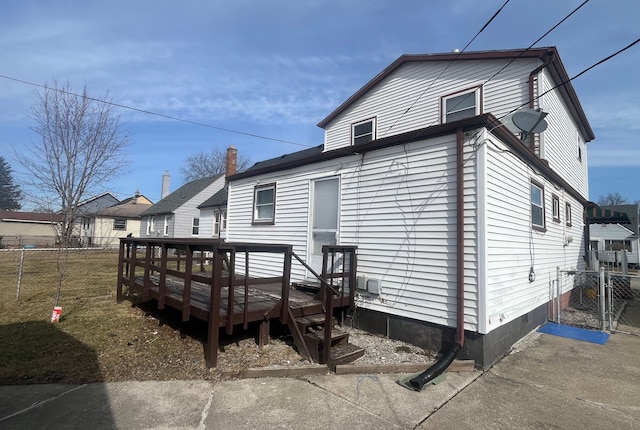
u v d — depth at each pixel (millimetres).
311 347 4562
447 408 3379
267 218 8617
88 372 3932
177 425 2914
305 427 2947
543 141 7574
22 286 8688
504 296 5141
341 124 11711
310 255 7246
